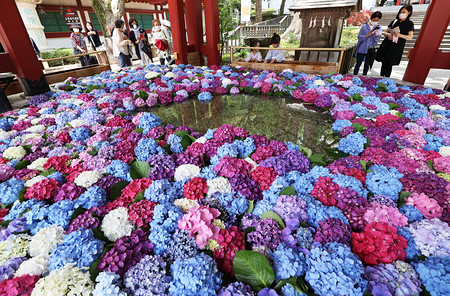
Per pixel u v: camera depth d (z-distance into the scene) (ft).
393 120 8.71
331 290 3.17
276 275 3.54
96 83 15.87
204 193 5.28
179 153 7.20
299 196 5.00
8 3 12.55
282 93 13.03
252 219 4.71
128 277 3.53
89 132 8.73
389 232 4.04
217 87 14.47
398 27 14.16
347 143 7.18
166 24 25.91
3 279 3.61
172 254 3.90
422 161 6.27
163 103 12.55
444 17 12.32
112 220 4.40
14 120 10.58
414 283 3.38
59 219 4.62
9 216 4.94
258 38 29.35
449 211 4.55
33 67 14.15
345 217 4.51
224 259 3.91
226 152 6.52
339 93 11.74
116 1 29.37
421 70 13.73
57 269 3.50
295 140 8.15
